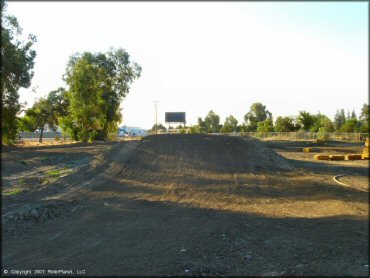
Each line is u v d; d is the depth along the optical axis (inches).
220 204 524.7
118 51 2031.3
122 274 264.7
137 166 804.6
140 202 516.7
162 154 937.5
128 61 2046.0
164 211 470.0
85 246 326.6
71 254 305.7
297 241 354.9
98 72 1895.9
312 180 743.1
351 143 2022.6
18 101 1315.2
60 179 629.3
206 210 483.2
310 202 546.0
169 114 2802.7
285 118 2915.8
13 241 333.1
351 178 788.6
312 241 354.6
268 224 418.0
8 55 1203.9
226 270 282.7
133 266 281.4
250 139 1135.0
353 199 560.1
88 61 1862.7
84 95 1802.4
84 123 1846.7
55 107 2295.8
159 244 337.4
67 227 382.9
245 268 286.8
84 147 1251.8
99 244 333.1
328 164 1064.2
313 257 311.7
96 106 1841.8
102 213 445.4
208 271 278.2
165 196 565.6
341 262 298.0
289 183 708.7
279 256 314.7
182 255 309.4
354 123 2719.0
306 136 2475.4
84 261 290.4
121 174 725.3
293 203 539.5
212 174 771.4
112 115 1989.4
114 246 328.8
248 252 323.9
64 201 478.6
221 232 382.3
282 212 481.7
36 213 402.6
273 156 972.6
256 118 4623.5
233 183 694.5
